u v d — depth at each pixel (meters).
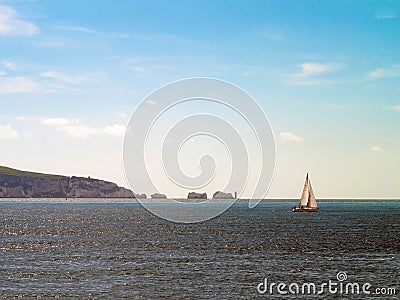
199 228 133.88
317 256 76.12
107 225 149.62
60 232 123.50
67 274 61.94
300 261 71.25
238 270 64.06
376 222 158.12
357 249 84.12
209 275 60.72
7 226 145.62
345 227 135.25
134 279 58.69
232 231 122.62
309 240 99.06
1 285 55.84
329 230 124.56
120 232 122.44
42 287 55.00
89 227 141.00
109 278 59.38
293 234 112.94
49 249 86.81
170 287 54.59
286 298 50.03
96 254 79.56
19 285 55.91
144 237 108.25
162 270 64.25
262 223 154.88
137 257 75.94
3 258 75.62
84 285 55.81
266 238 103.56
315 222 159.12
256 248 86.00
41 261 72.44
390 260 72.12
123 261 71.88
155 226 144.12
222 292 52.34
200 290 53.16
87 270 64.62
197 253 80.00
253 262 70.38
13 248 88.50
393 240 98.44
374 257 75.00
